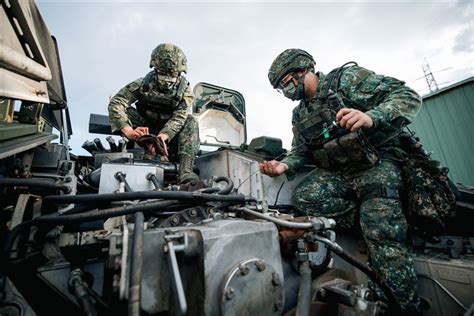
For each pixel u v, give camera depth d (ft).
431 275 4.50
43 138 4.12
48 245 2.82
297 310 2.28
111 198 2.97
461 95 14.03
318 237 2.86
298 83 6.57
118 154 5.49
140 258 1.89
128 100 8.16
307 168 7.88
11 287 2.35
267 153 7.79
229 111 12.75
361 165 5.45
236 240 2.18
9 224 2.79
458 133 14.06
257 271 2.15
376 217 4.66
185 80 8.63
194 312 2.00
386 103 5.10
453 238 5.18
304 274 2.54
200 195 3.21
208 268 1.98
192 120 8.04
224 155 7.59
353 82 5.83
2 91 3.00
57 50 6.49
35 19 4.78
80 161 6.96
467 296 3.95
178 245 2.06
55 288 2.53
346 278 3.27
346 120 4.57
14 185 2.74
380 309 2.43
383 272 4.31
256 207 3.51
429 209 4.99
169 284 2.16
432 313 4.39
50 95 6.86
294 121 7.27
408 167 5.43
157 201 3.08
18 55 3.16
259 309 2.08
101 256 3.00
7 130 3.17
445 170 4.86
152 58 7.99
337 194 5.89
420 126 15.84
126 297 1.90
